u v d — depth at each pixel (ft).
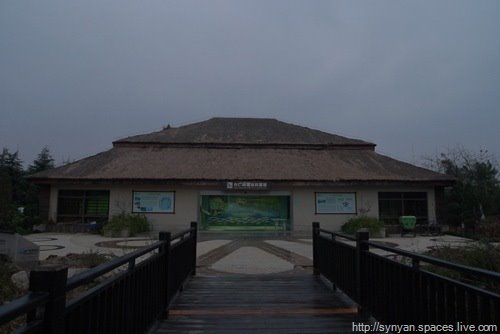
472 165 101.71
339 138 104.78
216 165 88.43
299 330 16.57
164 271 18.28
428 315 11.38
